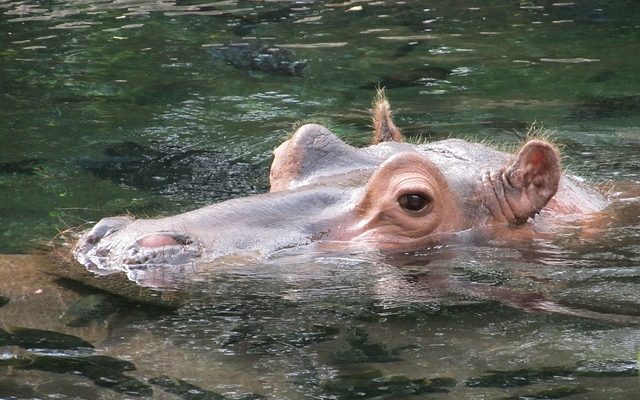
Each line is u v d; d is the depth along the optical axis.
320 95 48.00
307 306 22.83
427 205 26.45
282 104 46.41
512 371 20.25
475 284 24.36
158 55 56.31
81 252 24.45
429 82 50.09
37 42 59.53
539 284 24.52
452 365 20.55
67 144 40.56
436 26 63.03
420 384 19.70
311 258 24.86
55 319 21.83
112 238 24.47
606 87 48.38
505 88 48.62
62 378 19.78
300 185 28.22
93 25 63.62
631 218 29.30
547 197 28.09
